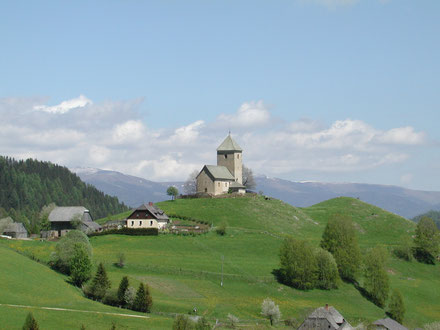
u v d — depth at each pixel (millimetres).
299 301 155625
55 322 109312
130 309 130500
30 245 171000
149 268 164500
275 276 168625
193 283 157250
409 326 157375
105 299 133375
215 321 129875
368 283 169625
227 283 160625
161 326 116250
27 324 91375
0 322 103562
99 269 137375
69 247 152000
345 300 163625
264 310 135625
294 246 167500
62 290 134500
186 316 115000
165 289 148625
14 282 131250
